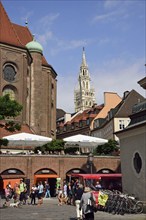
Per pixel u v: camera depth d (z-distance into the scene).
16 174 37.00
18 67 49.38
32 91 53.91
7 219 16.44
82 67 176.88
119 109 60.22
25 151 44.25
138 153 18.61
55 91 63.28
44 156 38.34
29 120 52.47
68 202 27.03
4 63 48.19
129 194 19.16
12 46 49.19
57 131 98.62
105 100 79.44
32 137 37.75
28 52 51.53
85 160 39.75
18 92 48.81
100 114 78.19
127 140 19.92
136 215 17.56
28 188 36.25
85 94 174.25
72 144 42.56
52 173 38.44
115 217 16.94
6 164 36.75
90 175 30.23
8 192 28.64
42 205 25.98
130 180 19.34
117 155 42.47
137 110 19.92
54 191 38.53
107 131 66.06
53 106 62.03
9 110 27.41
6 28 51.81
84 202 11.62
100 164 40.12
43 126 56.34
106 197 20.22
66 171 38.88
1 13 53.31
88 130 82.50
